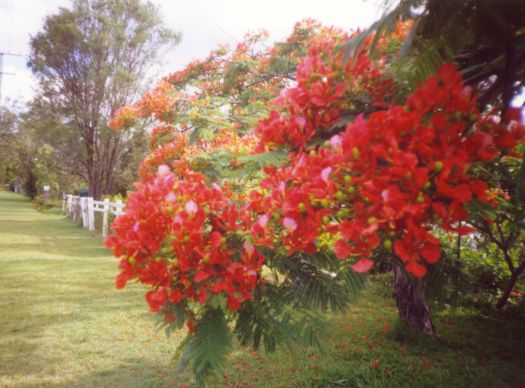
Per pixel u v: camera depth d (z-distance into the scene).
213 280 1.59
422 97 1.28
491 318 5.35
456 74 1.28
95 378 3.87
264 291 1.74
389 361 4.09
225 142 4.23
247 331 1.73
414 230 1.13
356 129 1.25
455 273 1.79
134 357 4.32
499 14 1.39
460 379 3.71
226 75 6.77
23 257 9.80
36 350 4.47
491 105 1.93
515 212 3.07
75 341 4.72
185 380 3.80
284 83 6.70
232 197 2.63
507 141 1.28
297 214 1.40
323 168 1.38
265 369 3.93
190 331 1.74
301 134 1.67
